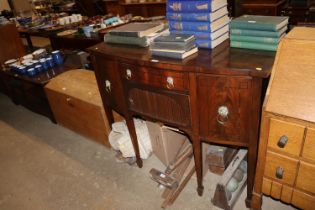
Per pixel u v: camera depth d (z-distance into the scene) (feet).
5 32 9.33
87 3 15.26
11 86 9.00
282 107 3.23
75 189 5.54
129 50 4.47
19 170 6.35
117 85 4.73
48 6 15.31
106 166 6.06
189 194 5.02
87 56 8.52
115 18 8.51
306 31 3.52
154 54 4.05
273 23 3.57
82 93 6.34
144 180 5.50
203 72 3.47
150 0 13.29
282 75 3.26
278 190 3.94
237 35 3.90
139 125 6.00
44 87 7.25
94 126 6.44
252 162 3.98
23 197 5.54
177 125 4.29
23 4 15.72
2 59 9.34
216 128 3.88
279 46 3.36
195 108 3.85
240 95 3.43
